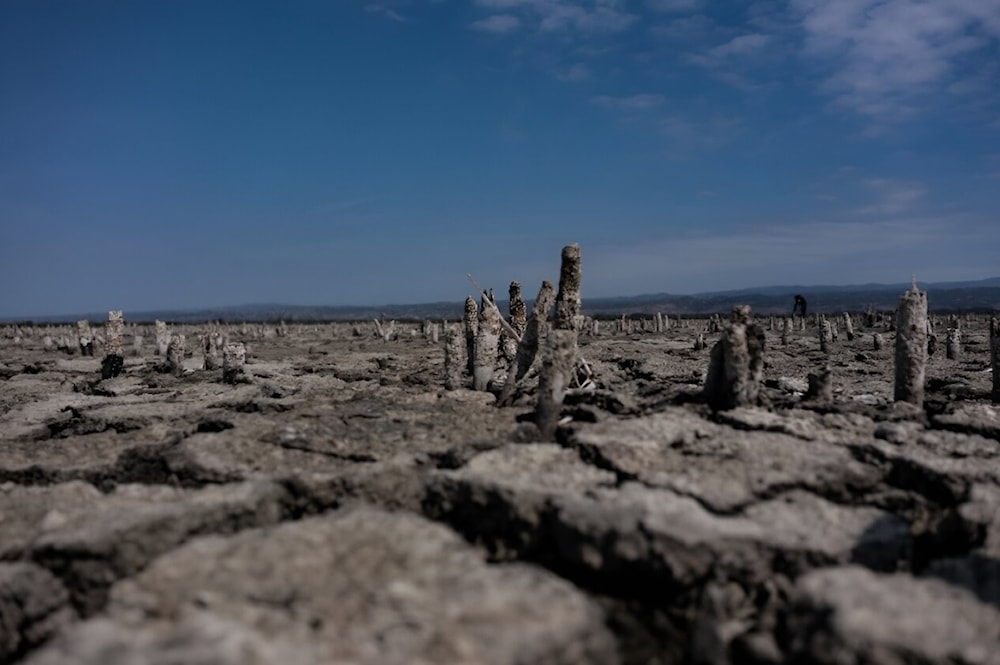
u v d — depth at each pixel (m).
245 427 1.99
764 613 1.02
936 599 0.93
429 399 2.52
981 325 11.22
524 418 2.08
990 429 1.75
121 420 2.29
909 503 1.35
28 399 3.05
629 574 1.07
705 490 1.26
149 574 0.99
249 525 1.29
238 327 16.91
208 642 0.79
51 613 1.06
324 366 4.65
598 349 5.96
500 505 1.25
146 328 15.37
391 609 0.89
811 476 1.36
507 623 0.85
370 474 1.46
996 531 1.14
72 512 1.29
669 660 0.97
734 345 1.87
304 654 0.79
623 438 1.57
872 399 2.44
